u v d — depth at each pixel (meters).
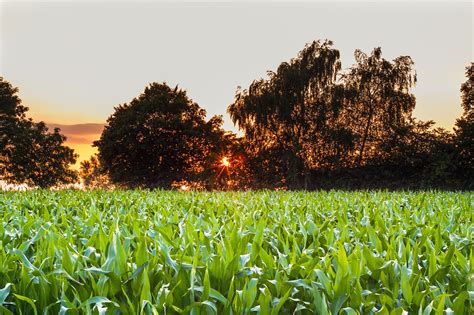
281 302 2.33
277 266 3.09
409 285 2.48
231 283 2.48
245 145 39.62
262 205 7.92
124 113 47.28
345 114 38.44
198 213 7.07
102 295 2.58
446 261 3.03
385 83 37.41
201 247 3.20
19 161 46.84
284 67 37.66
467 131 31.45
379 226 4.72
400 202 8.98
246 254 3.14
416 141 33.69
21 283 2.65
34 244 4.05
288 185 37.59
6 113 48.47
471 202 9.18
